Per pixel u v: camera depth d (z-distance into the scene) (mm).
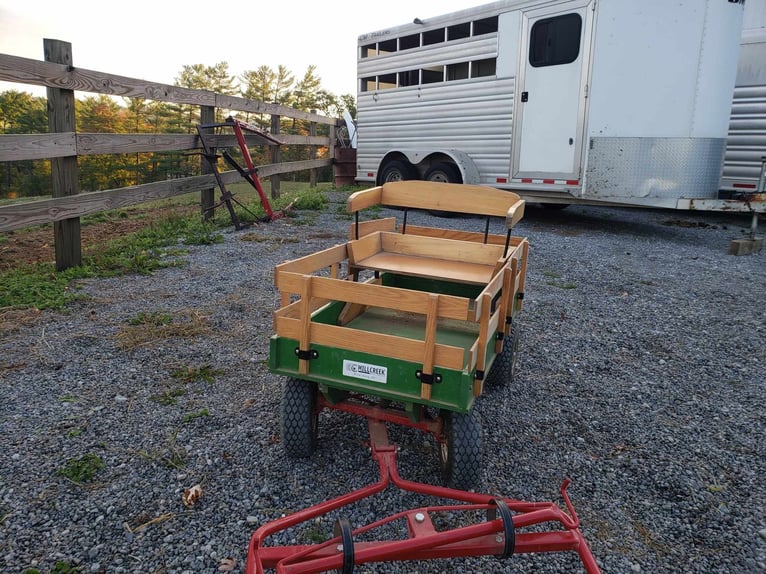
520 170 9562
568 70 8688
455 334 3506
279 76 65188
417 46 11227
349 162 15242
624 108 8336
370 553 1903
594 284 6594
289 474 2922
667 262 7699
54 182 5992
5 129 71812
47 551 2348
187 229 8531
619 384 4121
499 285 3119
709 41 7930
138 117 67750
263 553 1983
